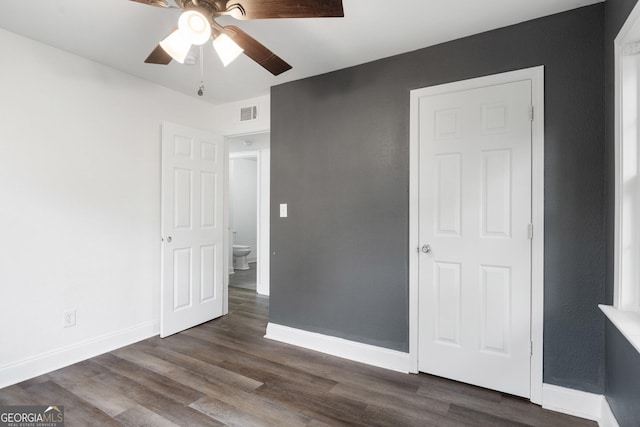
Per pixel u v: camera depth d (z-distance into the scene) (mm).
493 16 1968
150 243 3043
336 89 2717
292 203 2943
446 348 2268
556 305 1943
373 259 2541
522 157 2033
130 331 2877
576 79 1894
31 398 2014
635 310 1576
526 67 2020
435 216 2301
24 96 2219
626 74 1579
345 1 1813
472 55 2184
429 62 2328
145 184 2992
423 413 1896
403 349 2416
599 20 1846
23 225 2221
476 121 2168
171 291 3094
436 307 2299
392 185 2465
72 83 2471
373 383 2232
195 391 2115
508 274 2070
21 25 2072
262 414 1882
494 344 2115
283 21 2006
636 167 1573
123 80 2803
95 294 2625
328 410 1925
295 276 2926
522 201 2031
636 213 1573
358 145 2611
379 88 2520
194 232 3322
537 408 1940
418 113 2363
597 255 1846
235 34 1578
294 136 2939
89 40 2264
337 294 2701
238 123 3521
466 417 1860
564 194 1921
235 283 5410
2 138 2123
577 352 1894
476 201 2166
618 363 1609
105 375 2307
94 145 2609
